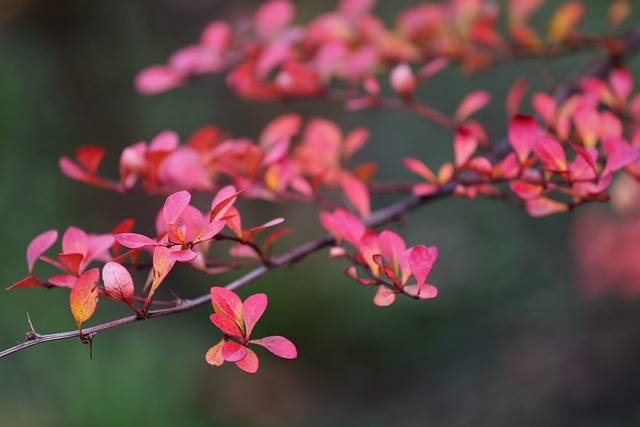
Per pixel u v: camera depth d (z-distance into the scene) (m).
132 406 3.91
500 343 4.66
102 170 5.38
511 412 4.20
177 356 4.45
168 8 5.61
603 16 4.84
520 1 1.65
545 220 5.00
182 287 4.89
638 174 1.02
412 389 4.62
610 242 3.26
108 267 0.75
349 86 1.55
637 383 3.98
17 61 5.38
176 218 0.73
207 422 4.23
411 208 1.24
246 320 0.76
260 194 1.23
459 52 1.68
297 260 1.05
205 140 1.34
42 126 5.36
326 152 1.38
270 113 6.02
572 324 4.53
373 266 0.83
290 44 1.61
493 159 1.35
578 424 3.96
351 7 1.74
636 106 1.28
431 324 4.96
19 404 3.83
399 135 5.71
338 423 4.46
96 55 5.50
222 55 1.62
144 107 5.68
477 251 5.11
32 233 4.88
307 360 4.96
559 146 0.91
